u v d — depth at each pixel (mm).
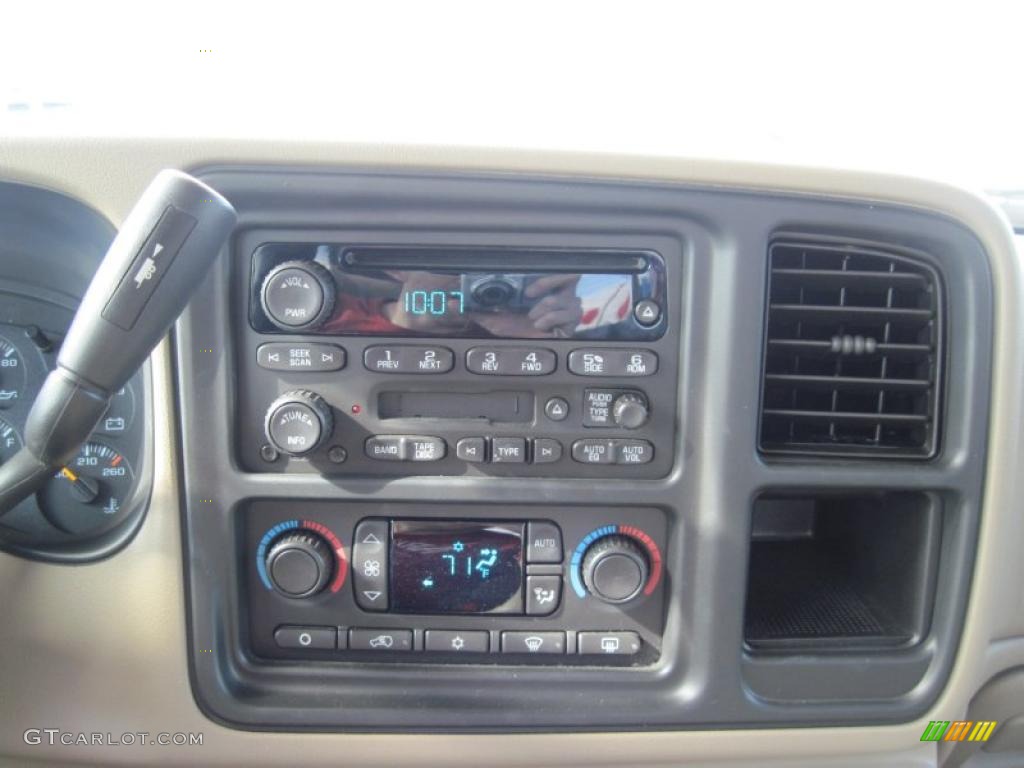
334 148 721
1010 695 1005
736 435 768
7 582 817
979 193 760
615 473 792
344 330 772
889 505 904
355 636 834
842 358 803
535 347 774
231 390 778
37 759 849
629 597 795
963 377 778
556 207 743
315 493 790
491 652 837
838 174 739
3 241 839
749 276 751
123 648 811
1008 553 945
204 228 621
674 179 735
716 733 831
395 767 839
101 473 854
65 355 642
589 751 834
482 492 790
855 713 836
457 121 919
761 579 992
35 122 776
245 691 833
